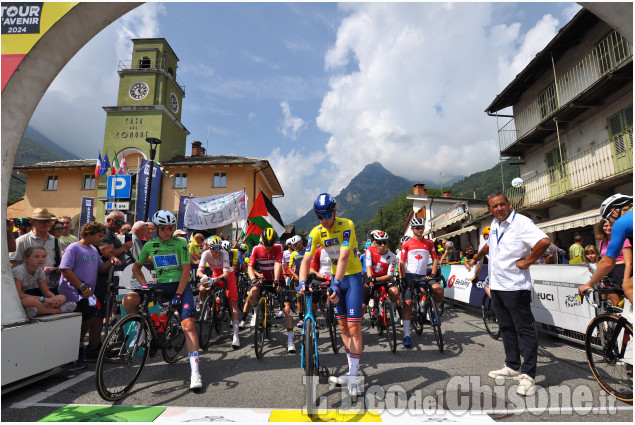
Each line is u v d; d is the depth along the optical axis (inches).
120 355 112.6
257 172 808.3
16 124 131.7
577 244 307.3
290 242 258.5
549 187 481.1
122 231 226.8
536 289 189.0
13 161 131.4
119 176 572.4
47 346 122.1
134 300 127.6
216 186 786.8
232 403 106.0
